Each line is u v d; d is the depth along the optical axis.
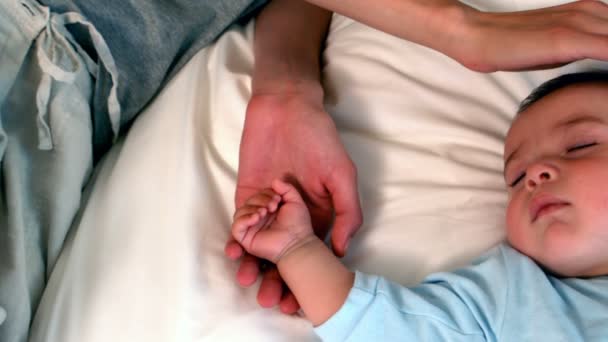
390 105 0.81
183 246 0.67
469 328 0.62
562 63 0.61
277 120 0.75
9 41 0.65
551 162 0.66
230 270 0.68
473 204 0.74
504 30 0.62
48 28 0.67
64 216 0.68
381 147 0.78
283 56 0.83
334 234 0.69
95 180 0.76
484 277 0.66
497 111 0.82
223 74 0.83
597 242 0.63
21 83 0.67
